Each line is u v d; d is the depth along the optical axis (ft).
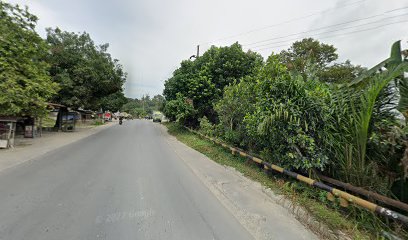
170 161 23.58
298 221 11.02
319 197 13.26
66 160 21.40
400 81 11.87
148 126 88.48
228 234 9.57
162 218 10.58
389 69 12.69
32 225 9.23
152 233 9.21
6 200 11.59
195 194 14.15
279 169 15.70
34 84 29.12
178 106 47.42
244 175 18.83
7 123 26.68
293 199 13.20
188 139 41.96
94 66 50.26
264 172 18.54
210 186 16.02
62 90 45.37
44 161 20.59
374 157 12.91
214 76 45.50
